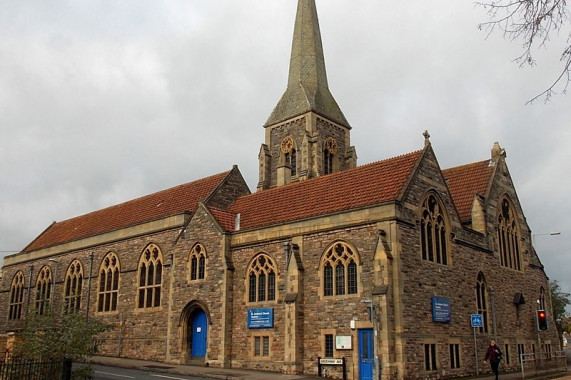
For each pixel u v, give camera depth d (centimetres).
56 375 1891
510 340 3756
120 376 2822
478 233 3647
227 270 3481
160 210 4488
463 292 3331
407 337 2762
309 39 6488
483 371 3353
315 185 3653
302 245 3209
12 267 5744
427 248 3084
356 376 2800
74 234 5234
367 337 2808
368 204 2975
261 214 3706
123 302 4303
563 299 6706
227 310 3422
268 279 3331
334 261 3050
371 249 2894
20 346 2030
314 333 3038
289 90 6319
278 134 6172
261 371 3141
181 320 3666
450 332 3122
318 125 5962
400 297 2769
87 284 4684
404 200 2948
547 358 3812
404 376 2681
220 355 3381
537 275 4400
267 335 3228
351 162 6150
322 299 3044
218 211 3809
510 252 4056
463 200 3944
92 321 2170
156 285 4072
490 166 4100
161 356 3844
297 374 2983
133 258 4334
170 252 4016
